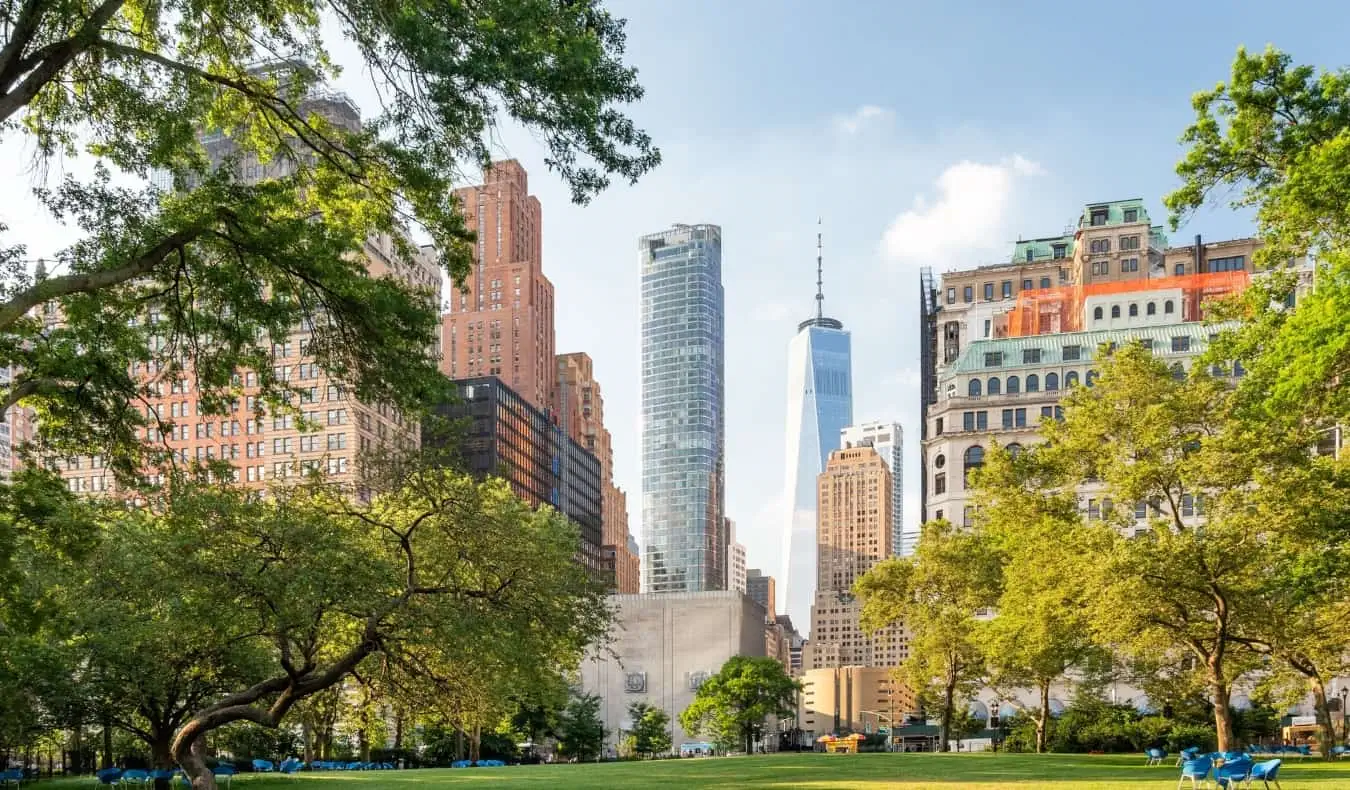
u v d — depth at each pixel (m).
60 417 25.38
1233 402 43.09
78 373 22.98
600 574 36.03
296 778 48.34
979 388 128.12
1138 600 43.59
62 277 20.42
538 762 112.50
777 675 137.38
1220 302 36.94
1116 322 139.00
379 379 25.69
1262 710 75.81
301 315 25.48
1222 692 44.75
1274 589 41.22
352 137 23.97
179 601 26.91
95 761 71.25
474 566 30.45
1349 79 31.02
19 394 23.00
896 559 80.50
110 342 25.08
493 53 19.22
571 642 33.69
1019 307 163.12
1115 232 157.62
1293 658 50.06
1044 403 123.56
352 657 27.61
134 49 20.56
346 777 49.06
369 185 24.77
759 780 39.03
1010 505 58.69
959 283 175.38
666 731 157.25
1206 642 47.84
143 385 26.75
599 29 21.11
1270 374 31.16
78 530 26.53
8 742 49.75
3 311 19.38
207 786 27.25
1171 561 42.53
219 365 25.84
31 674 38.84
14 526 25.39
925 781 36.31
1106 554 45.19
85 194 22.61
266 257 23.81
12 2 19.61
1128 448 52.19
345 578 26.83
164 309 25.66
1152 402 50.91
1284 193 29.11
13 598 25.95
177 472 27.02
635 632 168.88
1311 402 29.36
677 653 166.75
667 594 170.25
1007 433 124.06
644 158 21.25
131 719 47.44
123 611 38.59
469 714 34.19
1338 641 45.22
